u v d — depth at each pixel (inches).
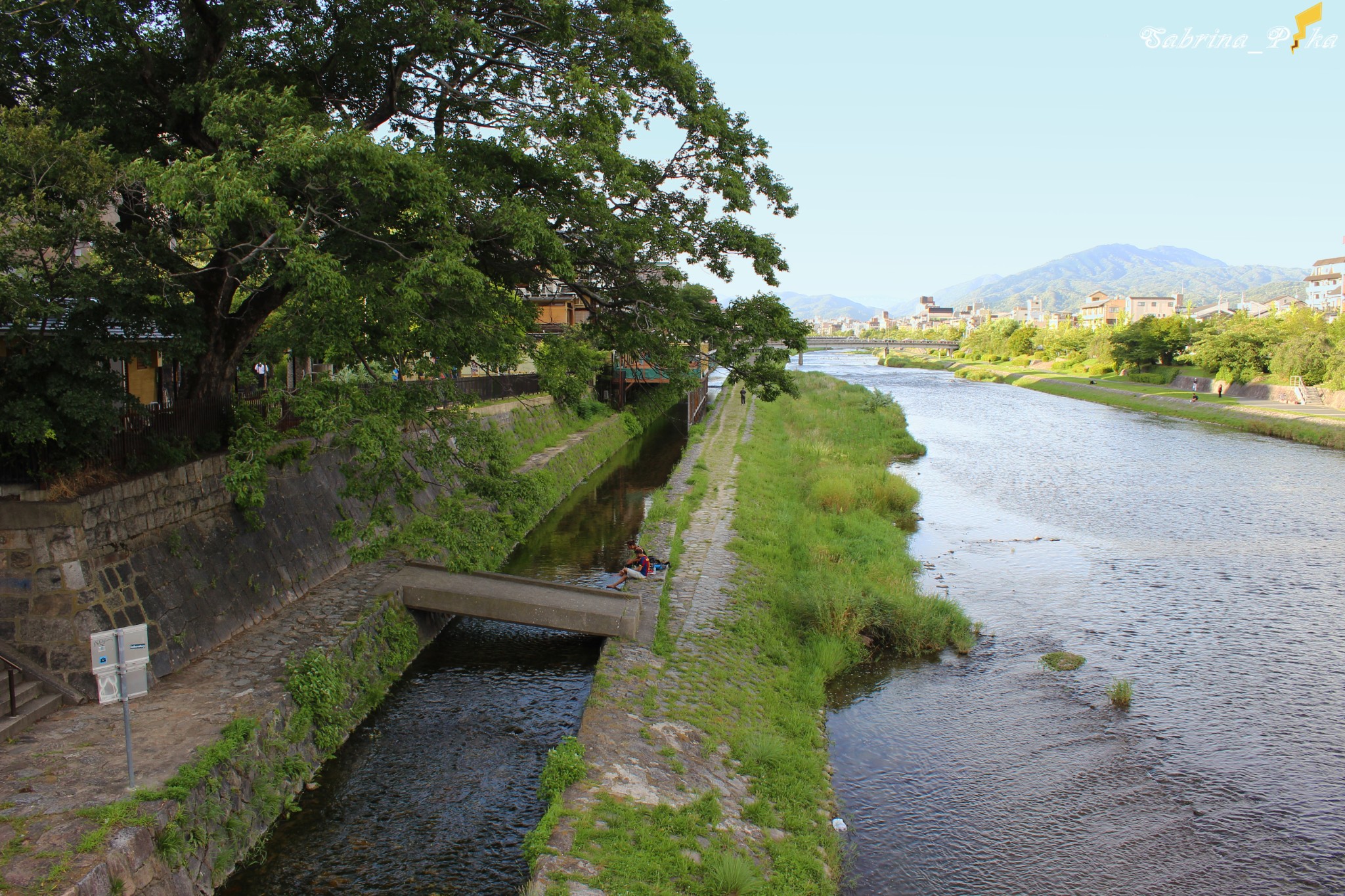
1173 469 1534.2
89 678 436.5
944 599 763.4
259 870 381.7
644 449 1775.3
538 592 642.2
